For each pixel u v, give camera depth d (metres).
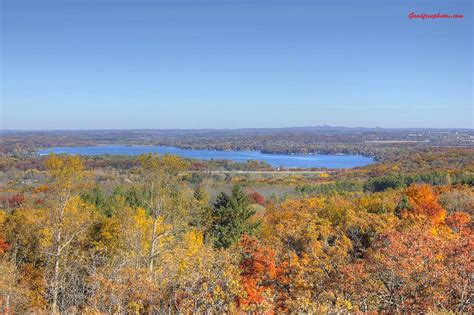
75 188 31.06
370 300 16.88
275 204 59.41
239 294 15.20
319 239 27.97
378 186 78.06
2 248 34.19
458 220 35.88
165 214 30.64
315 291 18.64
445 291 16.25
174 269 18.88
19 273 30.92
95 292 18.48
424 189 50.75
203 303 14.98
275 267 20.98
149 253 28.02
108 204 44.59
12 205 50.81
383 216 30.92
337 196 62.38
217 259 18.47
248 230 33.69
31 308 27.11
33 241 34.81
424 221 29.36
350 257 22.81
